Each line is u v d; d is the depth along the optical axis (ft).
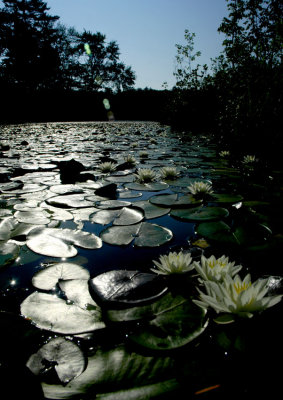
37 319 2.12
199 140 16.90
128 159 8.62
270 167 7.89
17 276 2.68
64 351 1.86
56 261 2.93
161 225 3.83
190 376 1.68
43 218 3.97
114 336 1.98
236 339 1.94
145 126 32.96
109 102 59.77
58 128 29.19
